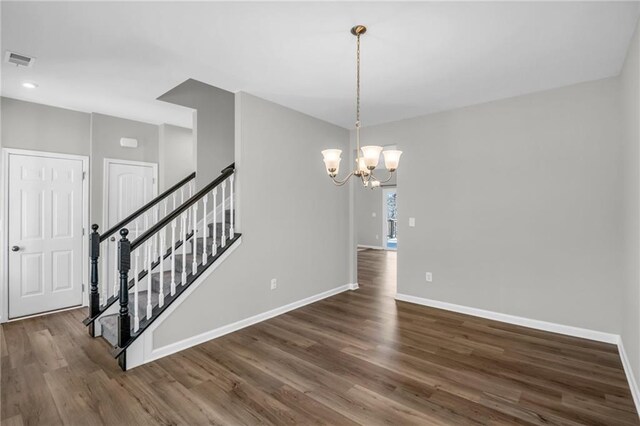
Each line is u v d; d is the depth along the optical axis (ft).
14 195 12.07
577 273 10.43
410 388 7.47
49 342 10.03
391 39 7.88
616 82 9.80
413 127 14.21
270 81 10.47
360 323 11.72
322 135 14.84
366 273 21.11
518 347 9.64
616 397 7.10
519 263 11.49
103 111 13.74
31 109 12.47
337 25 7.28
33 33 7.60
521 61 8.98
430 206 13.67
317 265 14.67
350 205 16.81
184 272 9.84
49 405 6.83
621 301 9.47
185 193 15.46
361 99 12.04
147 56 8.77
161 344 9.08
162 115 14.39
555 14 6.83
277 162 12.64
